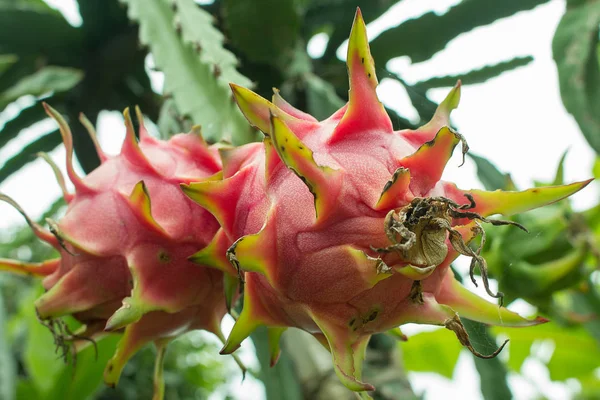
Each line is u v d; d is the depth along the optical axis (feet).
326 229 0.92
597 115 1.63
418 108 1.92
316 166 0.89
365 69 0.98
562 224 1.69
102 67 2.14
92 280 1.15
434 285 0.96
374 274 0.88
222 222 1.05
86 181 1.19
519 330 2.55
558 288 1.69
